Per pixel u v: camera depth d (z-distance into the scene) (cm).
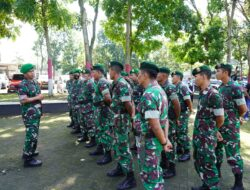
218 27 1792
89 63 1473
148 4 1617
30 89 484
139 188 417
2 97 1708
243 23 1847
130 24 1681
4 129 824
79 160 545
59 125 883
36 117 498
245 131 803
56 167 507
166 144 301
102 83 502
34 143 505
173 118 454
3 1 1502
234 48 2508
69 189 418
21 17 1542
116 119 418
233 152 396
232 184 436
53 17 1564
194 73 361
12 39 1789
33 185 432
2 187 425
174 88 454
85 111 631
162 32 1730
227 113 395
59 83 2164
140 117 317
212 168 360
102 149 575
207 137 354
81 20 1496
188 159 545
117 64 420
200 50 1817
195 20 1848
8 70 3894
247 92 987
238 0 1697
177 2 1650
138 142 326
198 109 364
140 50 1798
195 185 430
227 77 399
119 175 466
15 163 527
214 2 1661
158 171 311
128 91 411
